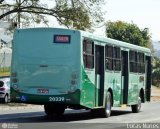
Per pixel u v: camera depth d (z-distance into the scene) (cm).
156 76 8962
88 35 2119
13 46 2114
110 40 2372
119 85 2522
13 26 3947
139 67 2856
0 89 3497
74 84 2036
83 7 3862
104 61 2283
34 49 2084
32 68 2080
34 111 2764
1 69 6494
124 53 2630
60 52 2056
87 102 2114
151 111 3050
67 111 2855
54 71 2055
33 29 2091
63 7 3841
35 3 3803
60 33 2061
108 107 2359
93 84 2178
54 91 2052
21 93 2089
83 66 2064
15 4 3806
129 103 2680
